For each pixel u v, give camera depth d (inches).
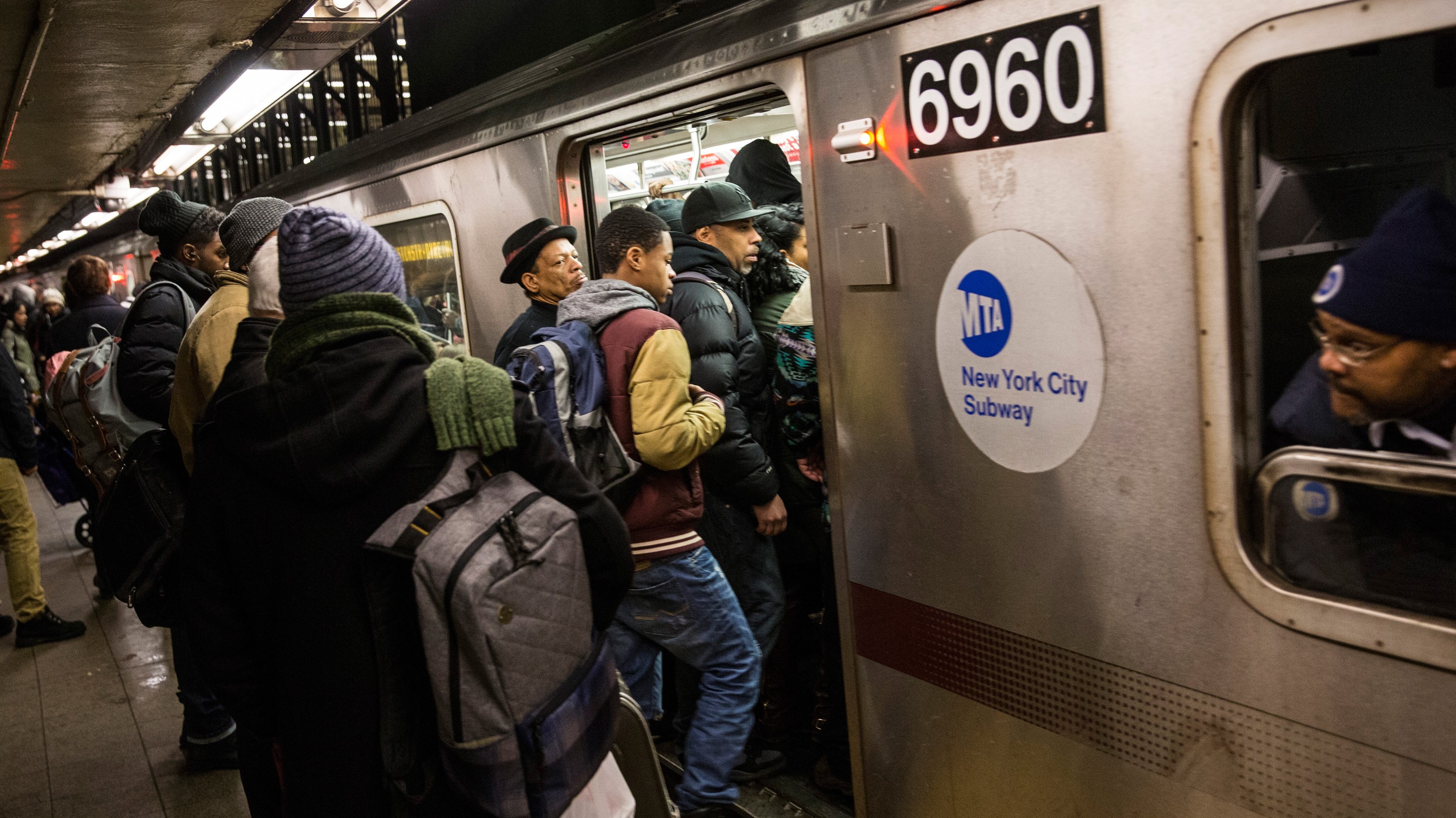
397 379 59.2
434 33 175.2
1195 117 61.0
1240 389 62.3
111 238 550.0
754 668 103.7
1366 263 56.0
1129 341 66.2
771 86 91.8
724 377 106.0
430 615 55.9
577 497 63.0
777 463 116.7
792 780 117.1
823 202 86.3
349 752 59.1
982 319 74.9
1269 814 62.9
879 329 83.3
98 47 153.6
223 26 146.2
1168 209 63.1
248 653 63.6
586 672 61.1
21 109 193.2
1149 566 67.3
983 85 72.1
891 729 89.1
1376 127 63.9
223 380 75.7
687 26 102.7
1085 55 65.7
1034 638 75.4
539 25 145.8
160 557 100.6
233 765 140.3
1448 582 54.3
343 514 58.5
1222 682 64.3
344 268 61.0
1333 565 59.1
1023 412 73.2
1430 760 55.2
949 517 80.0
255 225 102.1
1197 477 63.9
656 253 101.8
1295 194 63.9
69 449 257.0
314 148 263.9
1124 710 70.2
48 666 183.2
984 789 81.7
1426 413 56.9
